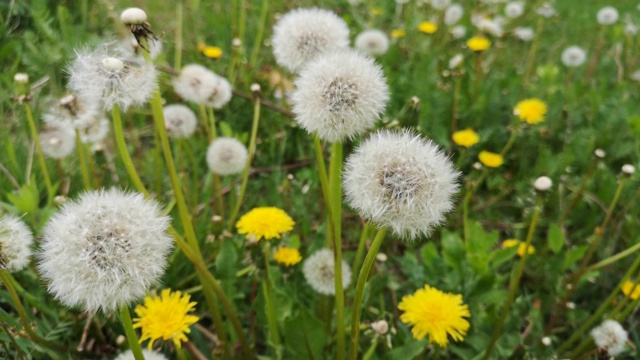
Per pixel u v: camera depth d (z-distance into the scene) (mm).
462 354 382
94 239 253
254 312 406
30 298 373
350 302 411
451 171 275
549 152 562
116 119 307
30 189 410
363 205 267
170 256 421
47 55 579
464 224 480
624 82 712
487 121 615
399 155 269
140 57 334
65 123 408
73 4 719
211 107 470
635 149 575
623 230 508
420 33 778
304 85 309
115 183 514
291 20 402
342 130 300
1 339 339
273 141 581
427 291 354
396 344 388
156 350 362
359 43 612
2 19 623
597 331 383
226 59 691
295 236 440
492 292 399
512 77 710
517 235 523
